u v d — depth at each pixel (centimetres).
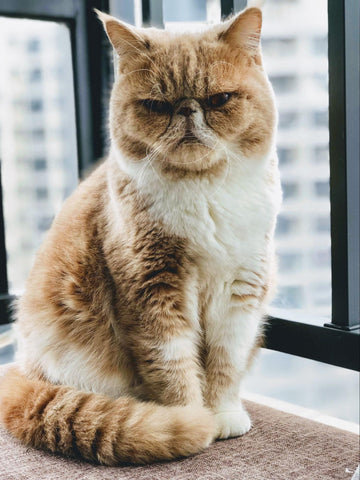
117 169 148
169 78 138
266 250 149
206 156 137
